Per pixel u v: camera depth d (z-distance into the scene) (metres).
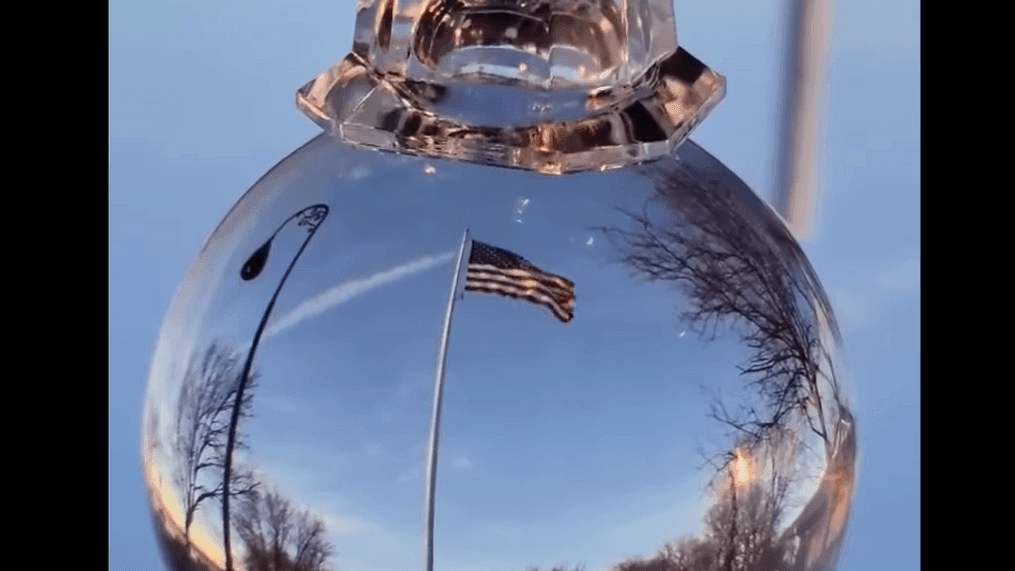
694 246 0.53
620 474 0.52
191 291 0.58
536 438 0.51
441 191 0.52
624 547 0.52
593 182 0.53
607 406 0.51
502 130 0.51
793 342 0.55
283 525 0.53
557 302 0.51
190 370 0.55
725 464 0.52
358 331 0.52
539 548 0.52
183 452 0.55
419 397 0.51
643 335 0.51
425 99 0.52
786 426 0.54
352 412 0.52
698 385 0.52
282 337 0.52
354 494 0.52
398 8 0.52
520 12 0.51
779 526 0.55
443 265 0.51
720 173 0.59
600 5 0.52
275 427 0.52
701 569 0.53
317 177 0.55
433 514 0.52
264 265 0.54
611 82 0.52
